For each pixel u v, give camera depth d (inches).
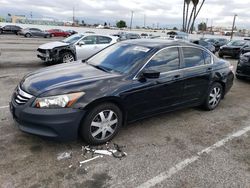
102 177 119.0
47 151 137.6
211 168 131.4
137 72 157.0
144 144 152.2
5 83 275.1
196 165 133.3
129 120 158.6
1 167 121.6
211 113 214.5
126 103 150.6
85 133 138.9
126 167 127.8
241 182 121.5
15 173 118.0
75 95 131.9
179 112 211.0
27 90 136.1
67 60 419.5
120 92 145.4
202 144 157.3
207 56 209.3
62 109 128.5
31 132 130.6
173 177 122.3
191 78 187.2
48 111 126.9
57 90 131.3
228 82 227.9
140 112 161.6
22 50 640.4
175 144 154.8
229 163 137.3
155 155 140.5
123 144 150.4
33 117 127.5
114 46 197.0
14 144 142.6
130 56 170.1
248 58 339.0
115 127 151.7
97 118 142.2
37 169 122.0
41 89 133.1
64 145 144.5
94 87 138.6
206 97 209.6
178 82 177.6
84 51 434.6
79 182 114.7
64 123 129.0
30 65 410.9
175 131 173.3
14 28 1537.9
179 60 182.4
